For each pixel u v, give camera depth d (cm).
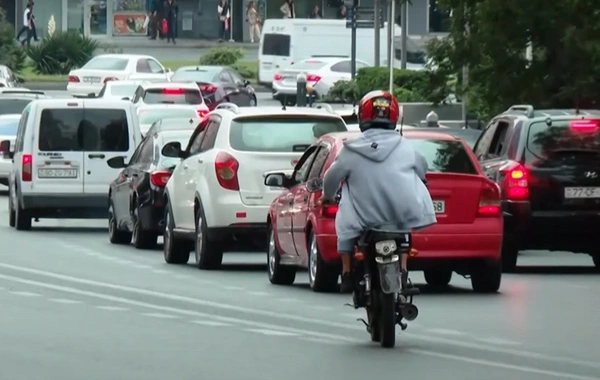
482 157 4491
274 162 4191
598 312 3303
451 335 2903
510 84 5950
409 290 2669
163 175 4950
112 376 2384
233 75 11994
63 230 5991
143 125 7856
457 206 3559
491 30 5850
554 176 4197
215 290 3744
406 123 8425
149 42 16638
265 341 2800
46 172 5784
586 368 2498
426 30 16138
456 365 2514
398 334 2911
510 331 2970
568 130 4241
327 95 10462
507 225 4203
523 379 2378
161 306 3375
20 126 6038
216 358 2580
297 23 13112
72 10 16600
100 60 12400
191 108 8031
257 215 4178
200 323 3070
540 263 4750
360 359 2572
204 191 4247
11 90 8731
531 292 3734
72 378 2366
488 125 4553
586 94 5828
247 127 4244
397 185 2611
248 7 16938
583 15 5734
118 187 5325
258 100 12644
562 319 3172
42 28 16562
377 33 10125
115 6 16650
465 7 6009
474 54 6006
